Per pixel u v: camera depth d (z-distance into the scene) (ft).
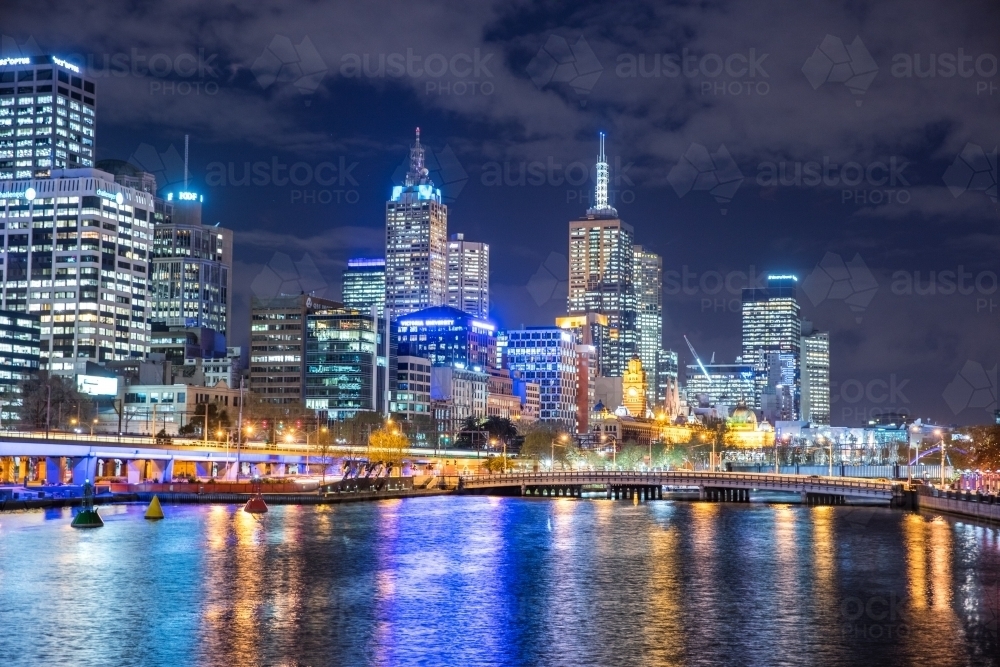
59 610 426.51
